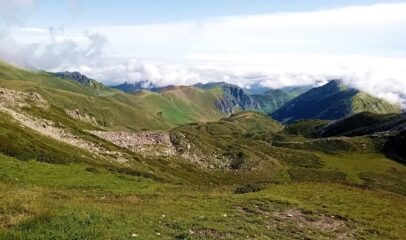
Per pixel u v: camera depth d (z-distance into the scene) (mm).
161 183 70438
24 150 70312
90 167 71312
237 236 29828
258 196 47406
